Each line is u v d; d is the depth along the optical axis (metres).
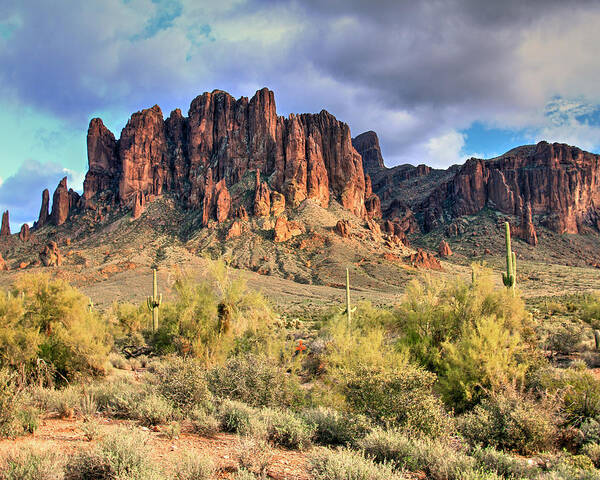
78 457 5.06
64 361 12.63
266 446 6.63
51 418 8.22
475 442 8.02
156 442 6.91
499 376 10.68
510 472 6.56
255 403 10.05
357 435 7.70
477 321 13.34
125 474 4.73
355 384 8.77
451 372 11.38
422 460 6.69
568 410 9.30
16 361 11.83
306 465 6.12
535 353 12.54
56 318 15.79
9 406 6.75
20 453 5.03
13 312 13.98
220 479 5.35
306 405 10.69
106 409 9.17
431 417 8.00
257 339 17.30
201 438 7.51
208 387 10.52
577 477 6.29
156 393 9.15
